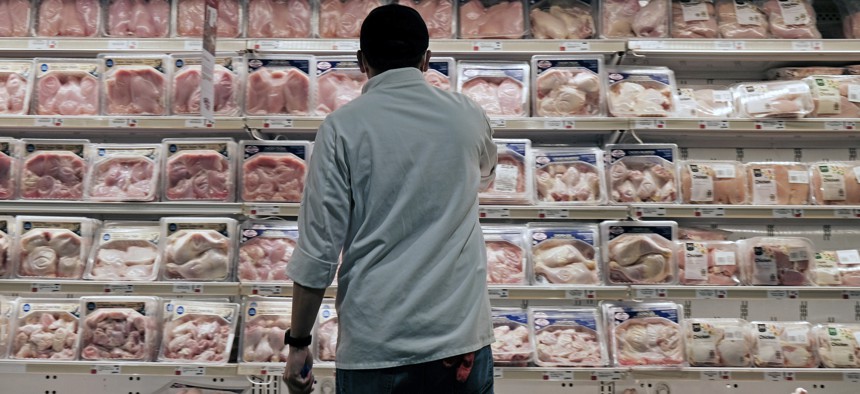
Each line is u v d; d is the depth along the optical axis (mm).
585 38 3350
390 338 1723
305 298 1757
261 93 3197
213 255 3137
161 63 3225
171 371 3035
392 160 1767
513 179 3172
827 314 3586
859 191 3213
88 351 3074
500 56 3494
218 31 3285
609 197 3211
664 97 3234
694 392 3463
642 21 3326
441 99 1854
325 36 3320
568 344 3113
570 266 3148
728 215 3133
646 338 3105
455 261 1777
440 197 1776
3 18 3311
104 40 3246
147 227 3266
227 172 3184
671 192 3188
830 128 3170
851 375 3062
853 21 3469
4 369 3029
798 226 3645
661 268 3131
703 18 3363
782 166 3262
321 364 3053
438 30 3297
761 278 3176
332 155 1768
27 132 3605
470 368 1767
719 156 3697
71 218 3207
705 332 3150
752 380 3064
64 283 3082
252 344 3100
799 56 3387
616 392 3459
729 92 3350
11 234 3191
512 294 3068
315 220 1745
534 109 3256
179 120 3154
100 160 3223
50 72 3256
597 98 3229
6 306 3164
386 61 1874
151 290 3090
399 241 1762
